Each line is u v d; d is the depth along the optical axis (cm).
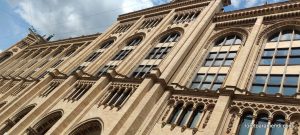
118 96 2866
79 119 2733
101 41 4675
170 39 3634
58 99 3378
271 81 2284
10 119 3662
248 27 3114
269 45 2733
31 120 3192
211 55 3008
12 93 4700
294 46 2561
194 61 2934
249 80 2359
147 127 2195
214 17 3612
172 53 2980
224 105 2055
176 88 2570
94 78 3397
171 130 2133
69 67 4266
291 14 2919
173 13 4272
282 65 2398
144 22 4556
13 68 6159
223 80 2523
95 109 2775
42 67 5178
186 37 3203
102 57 3928
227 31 3234
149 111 2339
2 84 5403
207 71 2766
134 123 2172
